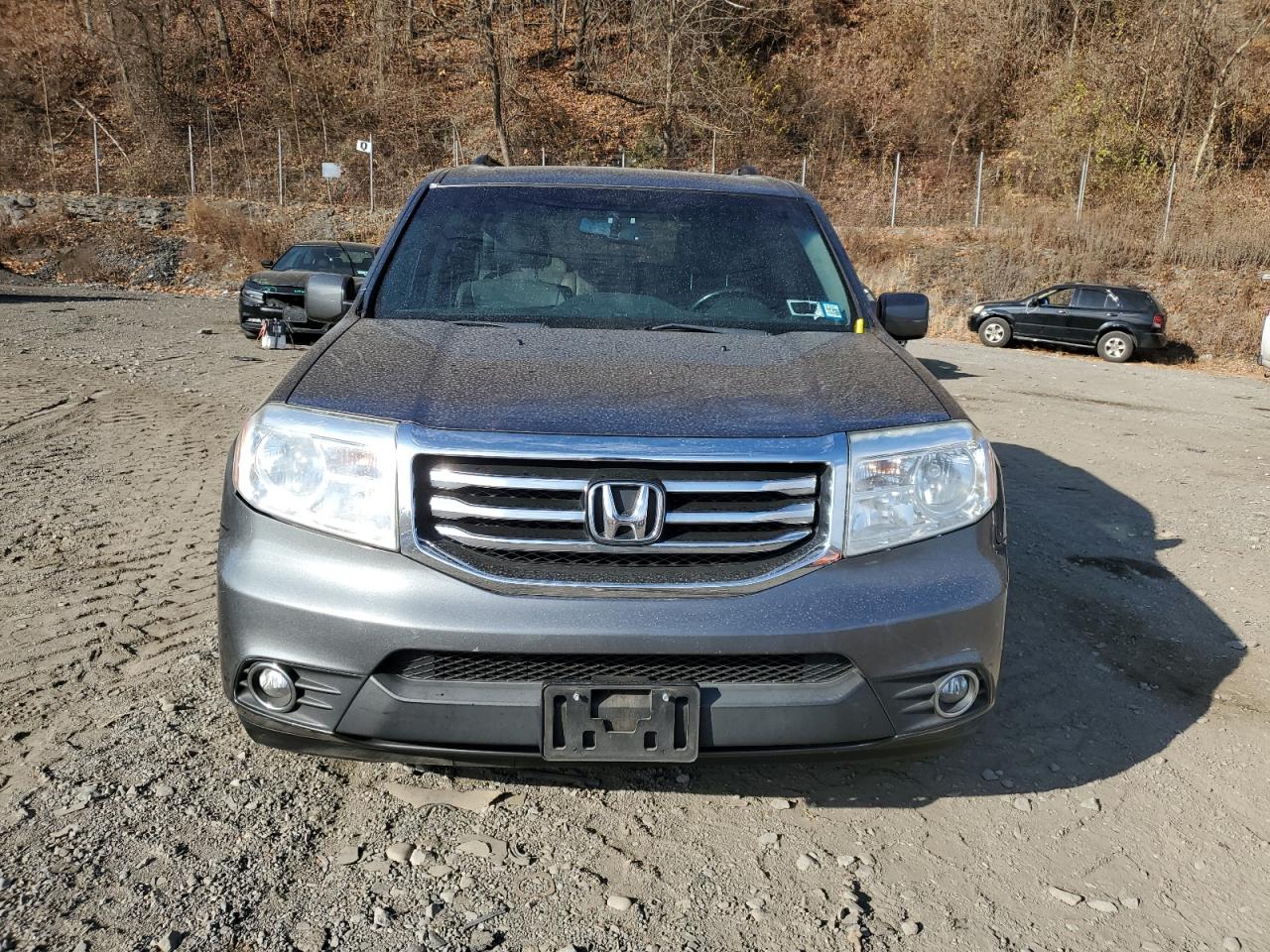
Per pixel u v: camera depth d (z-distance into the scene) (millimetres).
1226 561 5371
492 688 2398
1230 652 4180
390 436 2445
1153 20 32438
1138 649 4172
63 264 27344
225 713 3252
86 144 36625
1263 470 8008
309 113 37375
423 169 35125
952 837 2781
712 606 2371
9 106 37094
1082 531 5895
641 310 3465
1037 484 7141
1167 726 3496
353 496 2447
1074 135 31250
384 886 2463
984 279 25062
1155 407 12359
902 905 2479
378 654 2369
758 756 2461
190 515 5379
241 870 2492
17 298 20031
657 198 3926
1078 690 3750
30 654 3623
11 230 28750
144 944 2221
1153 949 2359
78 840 2570
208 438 7281
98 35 38750
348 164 35031
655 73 35344
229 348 13188
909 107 35562
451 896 2436
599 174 4086
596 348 3014
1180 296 22938
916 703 2518
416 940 2279
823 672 2473
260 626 2438
